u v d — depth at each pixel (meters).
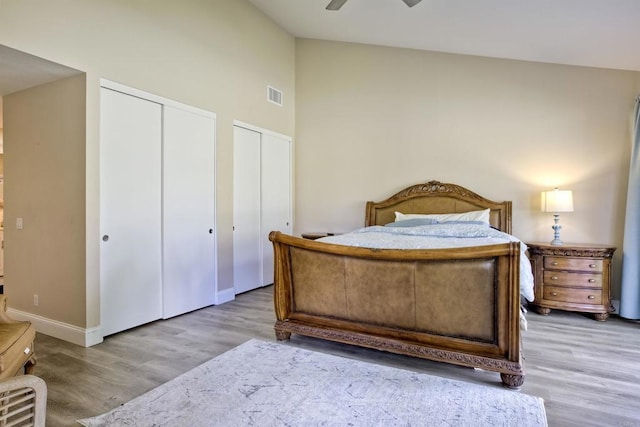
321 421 1.82
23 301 3.23
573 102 4.07
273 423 1.80
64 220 2.92
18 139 3.21
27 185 3.16
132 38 3.14
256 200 4.82
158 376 2.31
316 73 5.37
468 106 4.55
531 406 1.94
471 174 4.55
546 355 2.66
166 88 3.46
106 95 2.95
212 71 4.00
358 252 2.48
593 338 3.03
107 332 3.00
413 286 2.38
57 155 2.95
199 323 3.40
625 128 3.85
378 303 2.52
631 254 3.52
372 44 5.01
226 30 4.20
